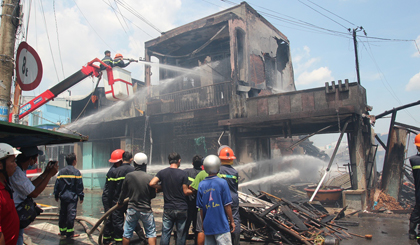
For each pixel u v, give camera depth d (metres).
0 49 5.47
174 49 16.39
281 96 10.66
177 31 14.63
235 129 11.91
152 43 15.52
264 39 15.88
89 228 6.34
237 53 13.16
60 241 5.50
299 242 5.54
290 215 6.14
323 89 9.84
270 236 5.74
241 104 11.45
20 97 6.19
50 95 8.73
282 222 6.00
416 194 5.35
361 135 9.41
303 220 6.51
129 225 4.39
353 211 8.72
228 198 3.61
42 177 3.62
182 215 4.36
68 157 6.01
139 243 5.46
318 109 9.87
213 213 3.56
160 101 13.90
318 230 6.17
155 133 14.55
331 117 9.50
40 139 3.46
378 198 9.87
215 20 13.39
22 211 3.35
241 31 13.60
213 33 14.36
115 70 8.62
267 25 16.44
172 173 4.45
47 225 6.79
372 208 9.38
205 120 13.12
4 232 2.54
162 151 14.22
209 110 12.51
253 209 6.20
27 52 5.49
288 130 10.21
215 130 12.96
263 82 15.05
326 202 9.79
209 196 3.61
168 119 13.65
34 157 3.73
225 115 12.31
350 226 7.10
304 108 10.14
